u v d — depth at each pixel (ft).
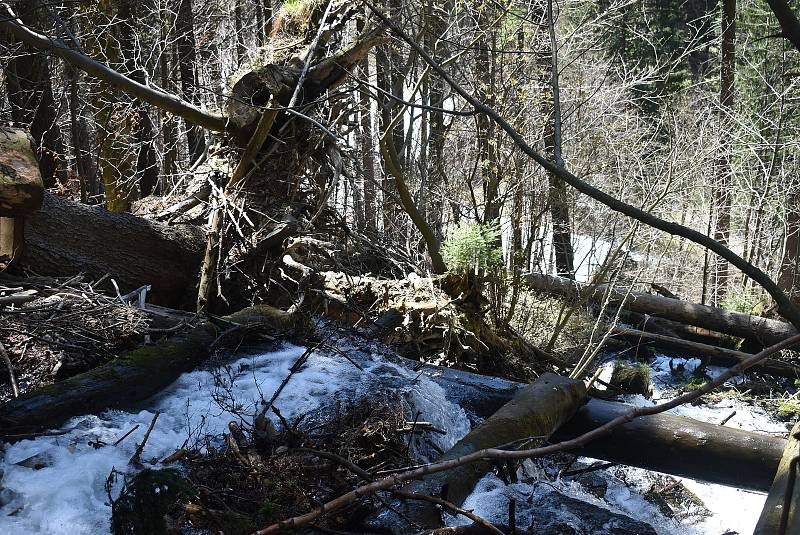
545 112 35.76
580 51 38.40
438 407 19.76
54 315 18.69
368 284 27.40
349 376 20.15
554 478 20.57
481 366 27.35
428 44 32.37
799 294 43.45
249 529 11.98
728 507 22.59
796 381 35.32
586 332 36.88
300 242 27.68
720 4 51.11
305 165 29.07
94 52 40.24
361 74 35.60
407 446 16.39
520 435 16.87
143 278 25.86
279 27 30.35
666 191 33.65
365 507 13.08
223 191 28.25
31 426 15.89
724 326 40.29
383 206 39.11
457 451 15.56
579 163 38.34
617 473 23.30
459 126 40.24
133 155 43.96
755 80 54.85
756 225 50.57
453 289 27.63
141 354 18.90
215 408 17.93
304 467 14.32
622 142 39.70
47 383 18.72
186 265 27.07
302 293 26.27
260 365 20.79
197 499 12.63
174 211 28.04
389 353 23.40
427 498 11.74
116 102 41.60
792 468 7.82
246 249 26.91
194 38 45.91
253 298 26.94
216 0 49.65
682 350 39.60
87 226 24.81
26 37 23.08
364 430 16.10
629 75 46.26
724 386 36.68
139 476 10.96
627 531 14.39
